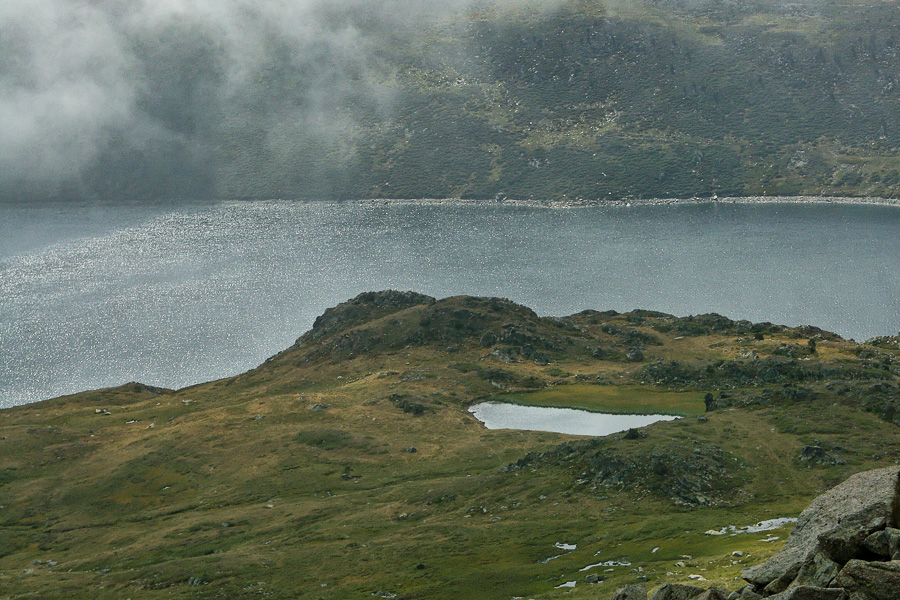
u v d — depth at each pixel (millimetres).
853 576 25406
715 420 127688
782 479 102750
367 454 150500
